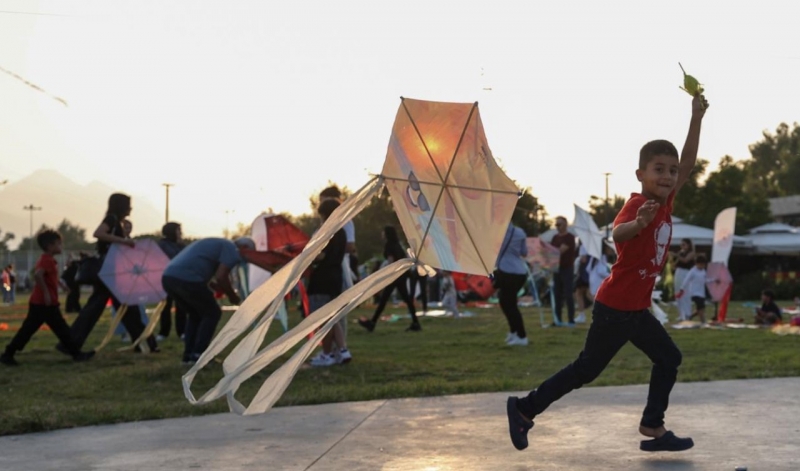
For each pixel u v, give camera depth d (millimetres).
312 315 4000
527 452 4793
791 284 30891
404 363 9516
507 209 3961
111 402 6953
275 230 11727
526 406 4645
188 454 4887
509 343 12203
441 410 6211
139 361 10461
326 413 6160
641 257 4453
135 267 10859
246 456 4816
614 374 8219
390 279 4168
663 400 4652
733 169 51125
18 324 19234
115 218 11086
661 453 4707
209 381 8227
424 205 4066
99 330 16656
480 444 5031
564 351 11102
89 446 5133
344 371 8789
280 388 4133
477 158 4000
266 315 3908
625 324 4512
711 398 6535
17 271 62438
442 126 4008
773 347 11195
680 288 18922
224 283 9398
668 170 4457
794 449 4727
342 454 4832
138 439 5332
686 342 12070
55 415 5879
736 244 37812
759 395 6676
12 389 7891
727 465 4387
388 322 18281
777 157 94312
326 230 4074
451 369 9000
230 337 4184
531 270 17844
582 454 4723
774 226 41156
